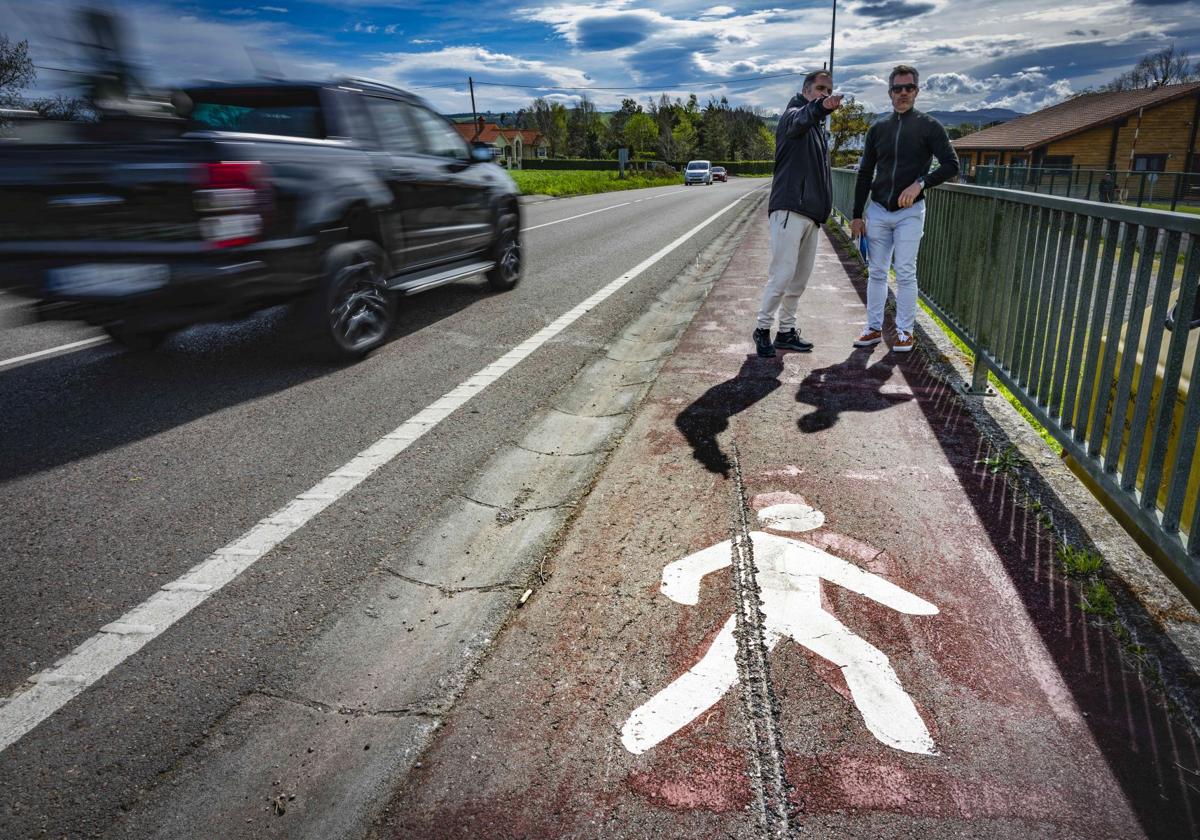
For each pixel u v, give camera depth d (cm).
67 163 430
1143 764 183
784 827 167
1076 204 311
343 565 280
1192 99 3644
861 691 208
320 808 176
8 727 201
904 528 294
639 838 166
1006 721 197
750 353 551
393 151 609
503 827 170
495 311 731
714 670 218
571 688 213
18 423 421
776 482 335
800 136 491
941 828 167
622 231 1562
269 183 459
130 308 445
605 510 316
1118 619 235
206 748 194
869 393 453
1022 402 367
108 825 172
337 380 505
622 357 591
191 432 409
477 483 352
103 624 244
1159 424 234
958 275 520
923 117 498
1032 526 294
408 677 220
